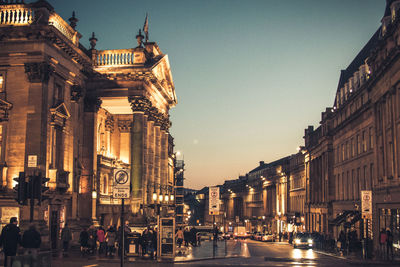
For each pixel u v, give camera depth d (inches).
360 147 2076.8
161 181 2271.2
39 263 621.6
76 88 1566.2
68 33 1542.8
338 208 2501.2
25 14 1368.1
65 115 1445.6
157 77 1927.9
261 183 5457.7
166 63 2053.4
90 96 1779.0
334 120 2721.5
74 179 1583.4
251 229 5733.3
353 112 2190.0
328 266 1174.3
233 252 1715.1
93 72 1750.7
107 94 1776.6
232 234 4008.4
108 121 2036.2
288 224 4084.6
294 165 4136.3
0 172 1299.2
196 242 2138.3
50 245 1268.5
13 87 1336.1
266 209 5142.7
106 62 1804.9
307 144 3563.0
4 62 1339.8
